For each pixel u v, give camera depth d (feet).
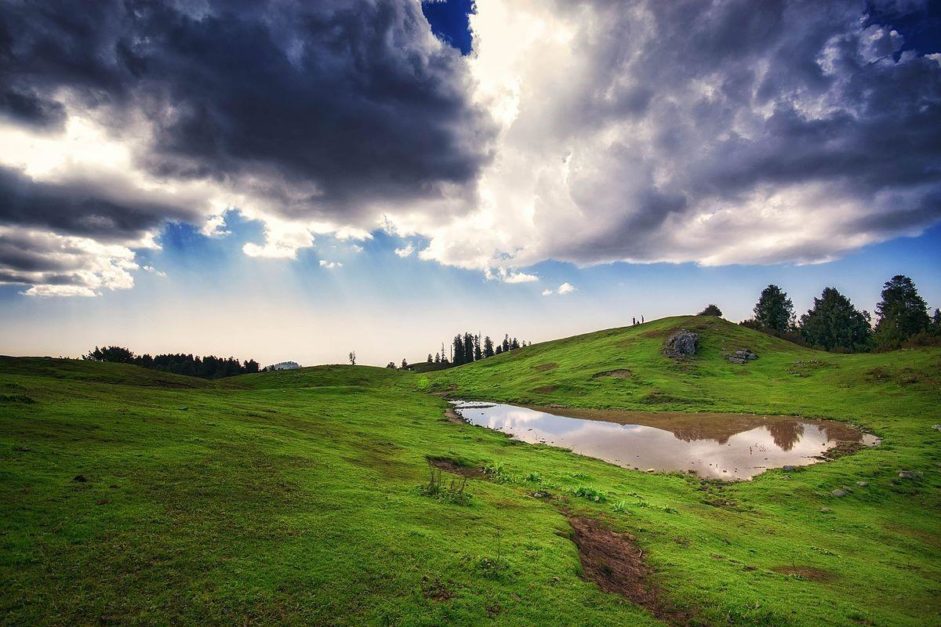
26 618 37.76
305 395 289.33
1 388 113.50
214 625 40.11
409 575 51.78
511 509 81.76
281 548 53.72
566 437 211.41
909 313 448.65
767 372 332.39
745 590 59.82
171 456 78.84
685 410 260.42
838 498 118.42
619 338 513.04
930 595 66.74
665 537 78.43
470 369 610.24
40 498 56.39
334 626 42.29
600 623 48.55
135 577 44.91
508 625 45.98
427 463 115.44
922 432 178.40
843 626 53.52
